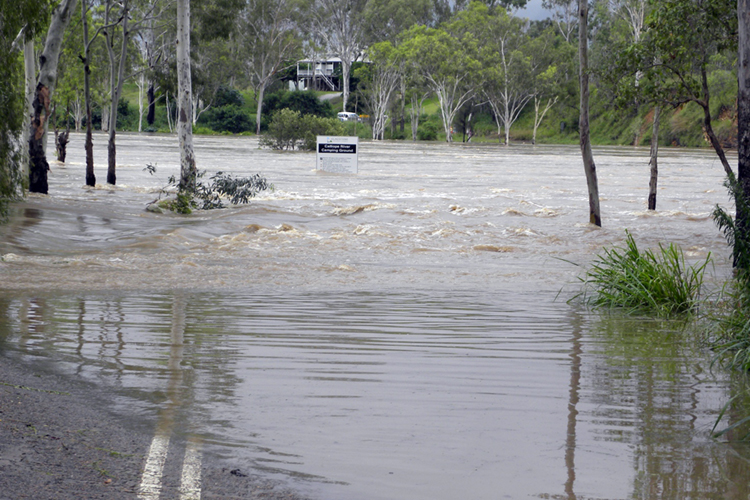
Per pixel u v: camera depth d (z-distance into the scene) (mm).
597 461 4719
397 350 7840
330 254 17391
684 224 24312
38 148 28875
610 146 121812
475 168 56812
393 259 16750
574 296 11906
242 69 125812
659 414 5750
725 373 7125
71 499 3951
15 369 6660
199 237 19594
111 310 9945
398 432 5199
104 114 120625
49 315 9438
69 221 21484
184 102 27672
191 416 5465
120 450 4719
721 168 60344
